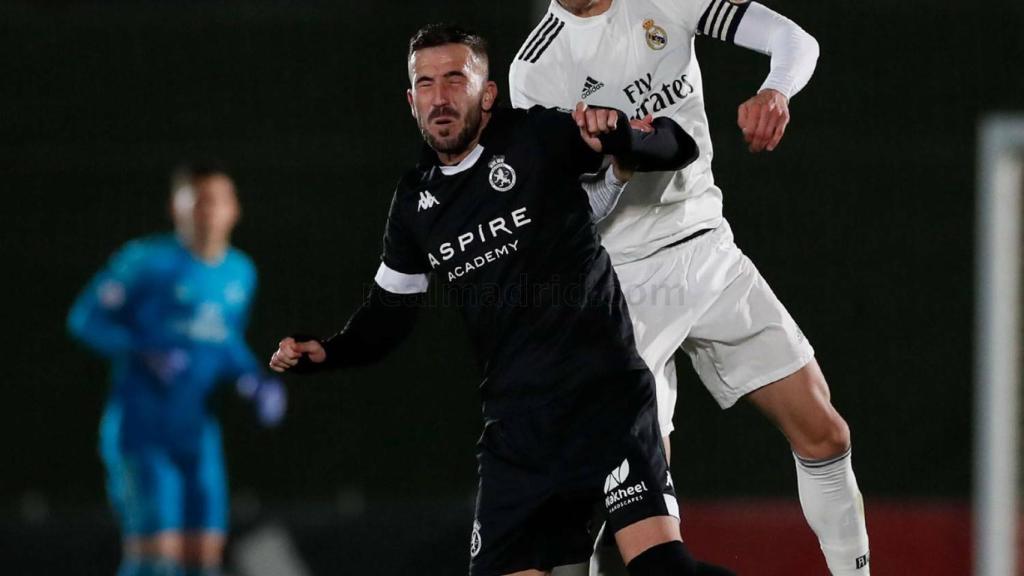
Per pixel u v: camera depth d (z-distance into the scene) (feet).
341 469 84.58
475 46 43.93
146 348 82.02
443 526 83.05
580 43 48.03
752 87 82.74
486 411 45.44
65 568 83.51
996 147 82.94
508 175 43.65
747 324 49.93
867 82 83.71
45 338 85.46
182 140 85.51
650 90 47.93
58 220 85.61
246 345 85.61
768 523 82.23
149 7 92.22
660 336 49.60
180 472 82.53
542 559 44.91
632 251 49.57
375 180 85.20
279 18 85.30
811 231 83.61
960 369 83.41
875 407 83.71
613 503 42.65
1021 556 84.28
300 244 85.40
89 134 85.56
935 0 83.66
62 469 85.20
